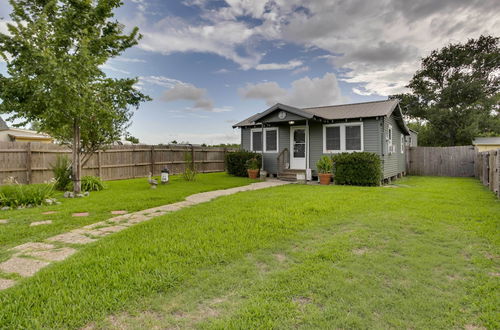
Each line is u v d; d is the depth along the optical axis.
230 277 2.89
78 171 8.56
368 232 4.43
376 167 10.40
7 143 10.26
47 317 2.19
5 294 2.50
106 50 8.88
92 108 7.91
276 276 2.91
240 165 14.46
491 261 3.32
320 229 4.63
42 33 7.16
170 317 2.21
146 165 14.84
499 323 2.13
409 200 7.14
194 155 17.22
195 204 6.96
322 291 2.60
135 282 2.73
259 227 4.66
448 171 16.38
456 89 25.17
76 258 3.36
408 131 15.84
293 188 9.73
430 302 2.43
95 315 2.22
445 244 3.91
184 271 3.00
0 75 7.23
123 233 4.37
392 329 2.08
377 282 2.80
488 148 20.05
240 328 2.07
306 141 11.80
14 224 5.06
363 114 11.53
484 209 6.02
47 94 7.15
